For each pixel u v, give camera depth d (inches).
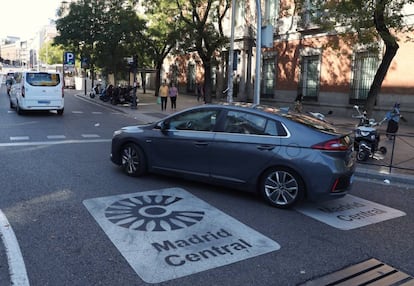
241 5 1145.4
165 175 288.0
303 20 892.6
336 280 152.6
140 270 153.3
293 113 259.6
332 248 181.5
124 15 1120.2
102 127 584.4
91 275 148.7
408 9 680.4
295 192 230.1
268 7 1047.0
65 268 153.4
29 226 193.6
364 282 152.0
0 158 342.6
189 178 266.5
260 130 242.2
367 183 313.3
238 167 245.1
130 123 658.8
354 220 221.1
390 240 194.1
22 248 169.5
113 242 177.5
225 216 216.4
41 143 426.0
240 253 171.5
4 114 709.3
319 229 204.7
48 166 318.7
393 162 366.6
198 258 165.2
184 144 264.7
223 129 253.8
